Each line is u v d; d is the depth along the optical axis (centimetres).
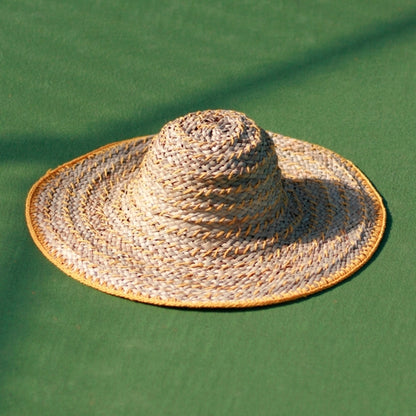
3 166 614
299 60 777
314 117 699
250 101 719
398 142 668
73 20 809
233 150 477
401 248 545
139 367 448
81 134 662
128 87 726
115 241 515
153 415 421
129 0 841
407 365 459
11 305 488
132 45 781
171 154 482
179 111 700
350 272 512
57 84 721
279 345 466
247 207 493
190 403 429
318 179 588
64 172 578
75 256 504
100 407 425
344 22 834
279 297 486
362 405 433
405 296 505
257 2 855
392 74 761
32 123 669
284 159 614
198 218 488
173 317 480
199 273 495
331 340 471
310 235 531
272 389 439
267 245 509
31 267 515
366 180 602
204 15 830
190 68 758
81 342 463
